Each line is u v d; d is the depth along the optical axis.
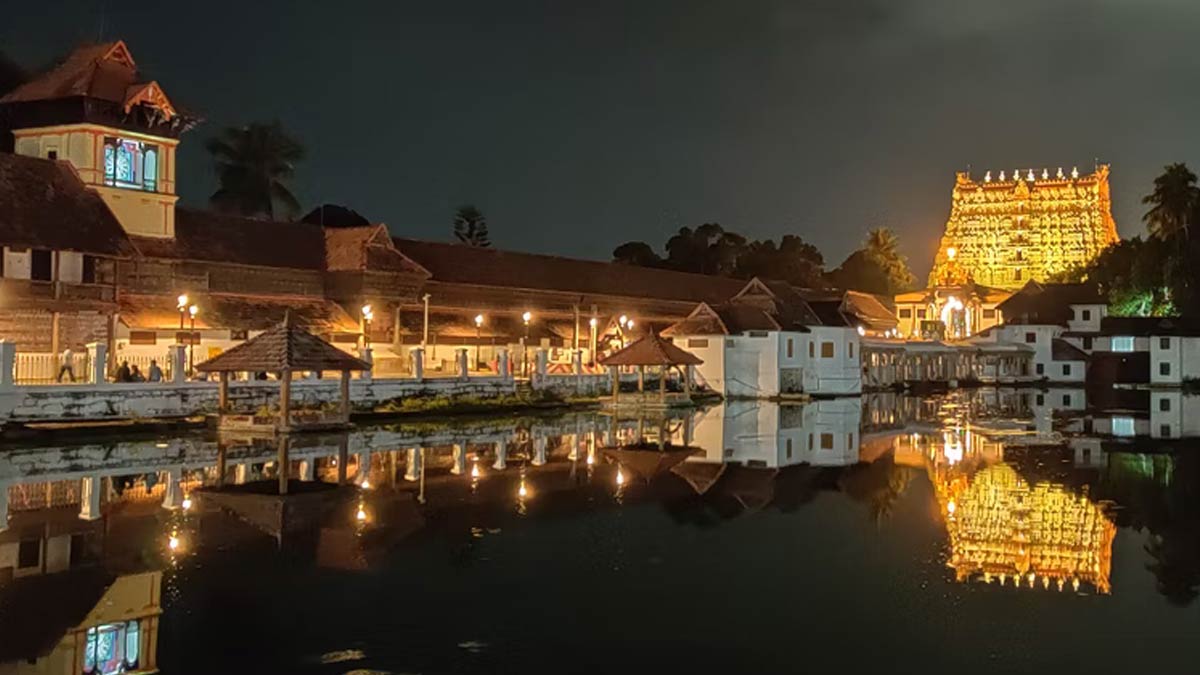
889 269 155.25
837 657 16.22
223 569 20.44
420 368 53.56
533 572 20.73
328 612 17.89
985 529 25.36
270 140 90.06
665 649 16.42
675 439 45.00
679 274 101.12
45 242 48.00
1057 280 148.00
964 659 16.19
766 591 19.64
